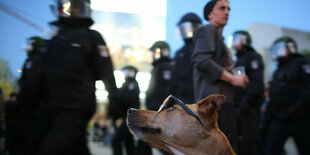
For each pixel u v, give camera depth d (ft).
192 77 11.66
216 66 8.36
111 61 9.21
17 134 12.89
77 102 8.24
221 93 8.55
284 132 12.96
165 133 7.31
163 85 14.76
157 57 16.40
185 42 12.65
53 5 9.34
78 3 8.93
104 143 40.68
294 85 13.03
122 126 15.76
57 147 7.68
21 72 12.48
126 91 16.20
